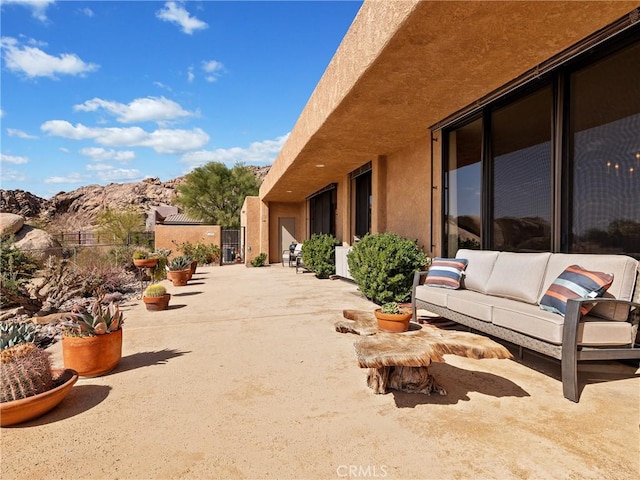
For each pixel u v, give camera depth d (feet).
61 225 144.56
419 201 21.85
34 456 6.37
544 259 11.32
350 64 14.38
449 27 10.24
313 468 5.90
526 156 14.39
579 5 9.24
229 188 90.84
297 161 28.04
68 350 9.81
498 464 5.93
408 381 8.78
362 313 11.14
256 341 13.38
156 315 18.28
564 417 7.48
